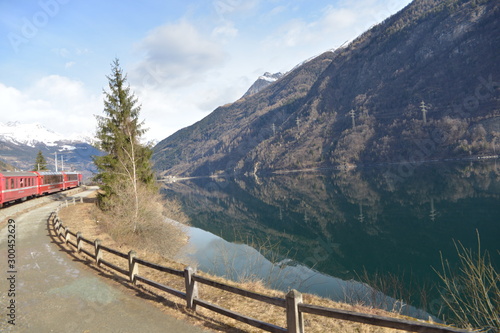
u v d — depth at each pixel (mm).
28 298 7832
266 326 5098
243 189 95688
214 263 16797
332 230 30844
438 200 39406
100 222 20656
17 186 27719
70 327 6195
